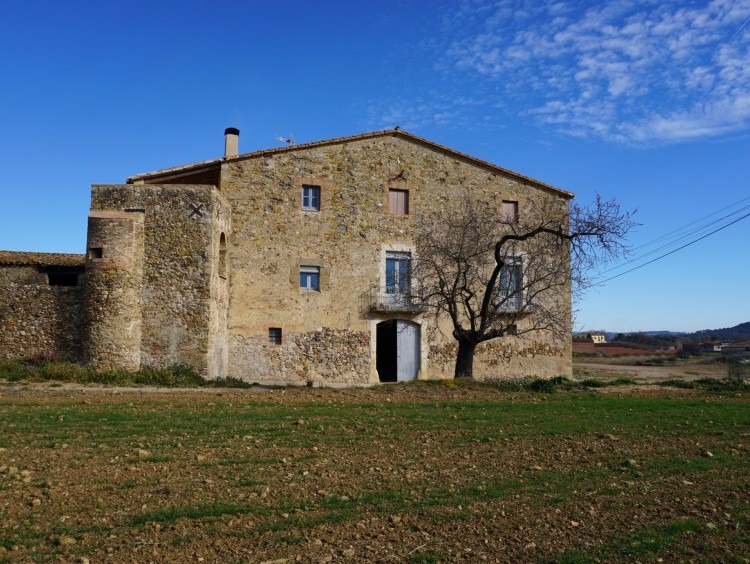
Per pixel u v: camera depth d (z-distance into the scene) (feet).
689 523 20.27
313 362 71.82
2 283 62.08
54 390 49.90
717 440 34.81
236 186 71.41
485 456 29.81
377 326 77.36
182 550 17.72
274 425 36.19
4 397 45.03
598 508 22.09
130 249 60.90
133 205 62.95
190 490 22.89
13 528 18.88
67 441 30.40
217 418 37.91
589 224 62.13
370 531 19.52
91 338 59.26
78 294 62.49
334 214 74.33
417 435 34.60
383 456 29.30
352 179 75.41
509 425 38.52
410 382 67.97
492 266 78.48
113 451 28.58
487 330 75.56
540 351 81.46
